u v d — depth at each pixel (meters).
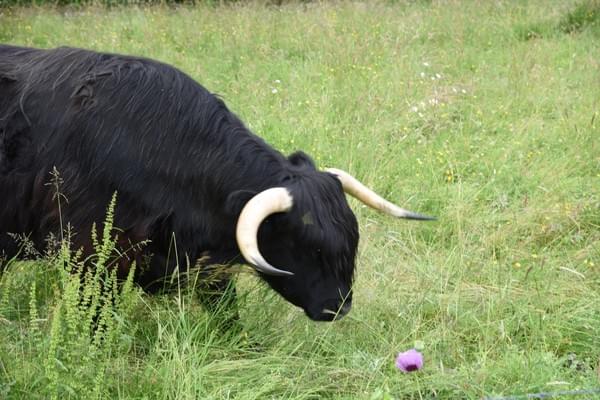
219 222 6.41
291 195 6.07
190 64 14.47
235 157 6.38
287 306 7.18
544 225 8.80
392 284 7.60
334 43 15.00
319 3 19.67
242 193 6.25
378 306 7.31
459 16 18.41
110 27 17.34
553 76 13.80
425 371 6.36
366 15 18.17
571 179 9.96
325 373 6.39
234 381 6.20
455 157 10.53
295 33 16.33
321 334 6.90
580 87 13.36
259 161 6.38
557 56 15.41
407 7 19.83
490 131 11.62
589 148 10.85
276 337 6.85
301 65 14.15
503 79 13.70
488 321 6.94
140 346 6.67
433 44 16.58
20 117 6.53
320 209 6.12
